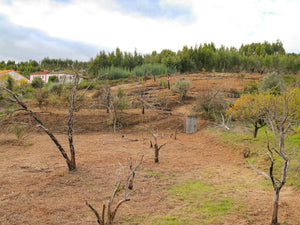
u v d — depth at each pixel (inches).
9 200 205.2
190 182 273.0
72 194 226.2
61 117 597.6
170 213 197.8
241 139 443.5
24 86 1114.1
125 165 326.3
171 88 964.0
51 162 326.3
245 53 3378.4
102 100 706.8
